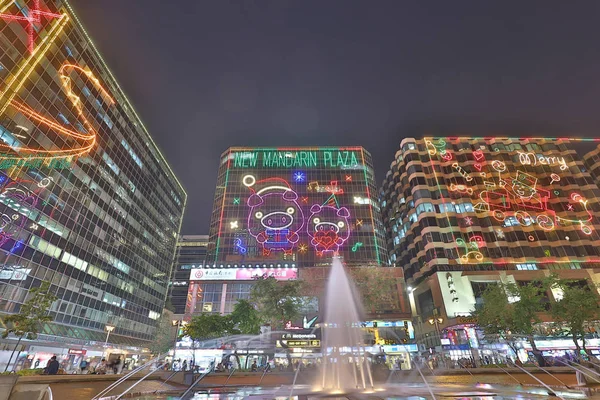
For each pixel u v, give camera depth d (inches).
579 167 2923.2
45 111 2220.7
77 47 2581.2
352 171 3528.5
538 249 2468.0
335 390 674.8
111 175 2984.7
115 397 593.6
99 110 2842.0
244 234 3006.9
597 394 531.2
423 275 2509.8
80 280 2461.9
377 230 3166.8
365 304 2159.2
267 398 553.3
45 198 2171.5
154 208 3858.3
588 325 1697.8
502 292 1662.2
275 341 1942.7
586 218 2613.2
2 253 1820.9
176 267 5625.0
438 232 2527.1
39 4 2217.0
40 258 2085.4
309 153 3656.5
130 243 3253.0
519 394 546.6
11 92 1963.6
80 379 770.2
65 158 2383.1
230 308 2378.2
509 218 2600.9
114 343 2677.2
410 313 2165.4
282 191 3312.0
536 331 1772.9
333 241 3009.4
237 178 3403.1
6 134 1916.8
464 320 1948.8
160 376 932.6
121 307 2987.2
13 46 1999.3
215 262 2844.5
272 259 2869.1
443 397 512.4
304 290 2162.9
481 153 2925.7
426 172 2886.3
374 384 830.5
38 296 1280.8
